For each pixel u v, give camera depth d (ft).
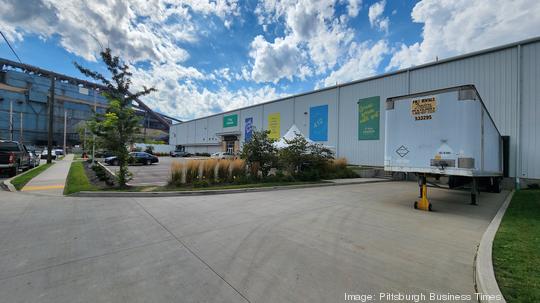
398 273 11.21
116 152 35.42
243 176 43.88
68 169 62.95
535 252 12.93
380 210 24.40
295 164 49.98
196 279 10.52
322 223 19.40
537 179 43.65
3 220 19.33
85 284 10.02
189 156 173.27
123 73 36.22
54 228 17.44
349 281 10.44
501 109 48.16
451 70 55.67
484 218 21.63
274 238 15.78
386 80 68.39
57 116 300.61
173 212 22.59
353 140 76.33
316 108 89.71
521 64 46.37
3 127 268.21
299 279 10.57
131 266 11.70
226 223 19.16
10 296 9.09
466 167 21.68
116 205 25.30
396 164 26.04
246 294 9.37
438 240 15.71
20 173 53.98
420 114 24.49
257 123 121.60
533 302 8.40
